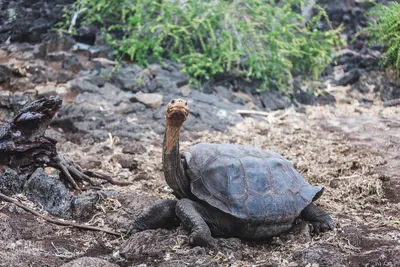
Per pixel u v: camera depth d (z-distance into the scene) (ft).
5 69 32.58
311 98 37.40
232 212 15.92
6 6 37.45
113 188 21.66
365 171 23.99
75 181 21.42
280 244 16.75
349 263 15.21
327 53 39.17
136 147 26.61
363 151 26.81
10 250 15.99
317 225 17.49
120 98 32.32
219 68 35.37
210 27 35.81
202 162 16.81
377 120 32.42
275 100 35.68
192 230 15.78
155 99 32.04
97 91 32.65
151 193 21.39
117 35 37.86
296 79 40.01
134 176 23.38
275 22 38.50
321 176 23.50
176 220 17.51
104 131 28.89
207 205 16.40
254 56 36.24
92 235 17.65
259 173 16.76
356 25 44.86
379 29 39.29
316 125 32.04
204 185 16.33
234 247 16.07
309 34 40.45
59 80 33.47
